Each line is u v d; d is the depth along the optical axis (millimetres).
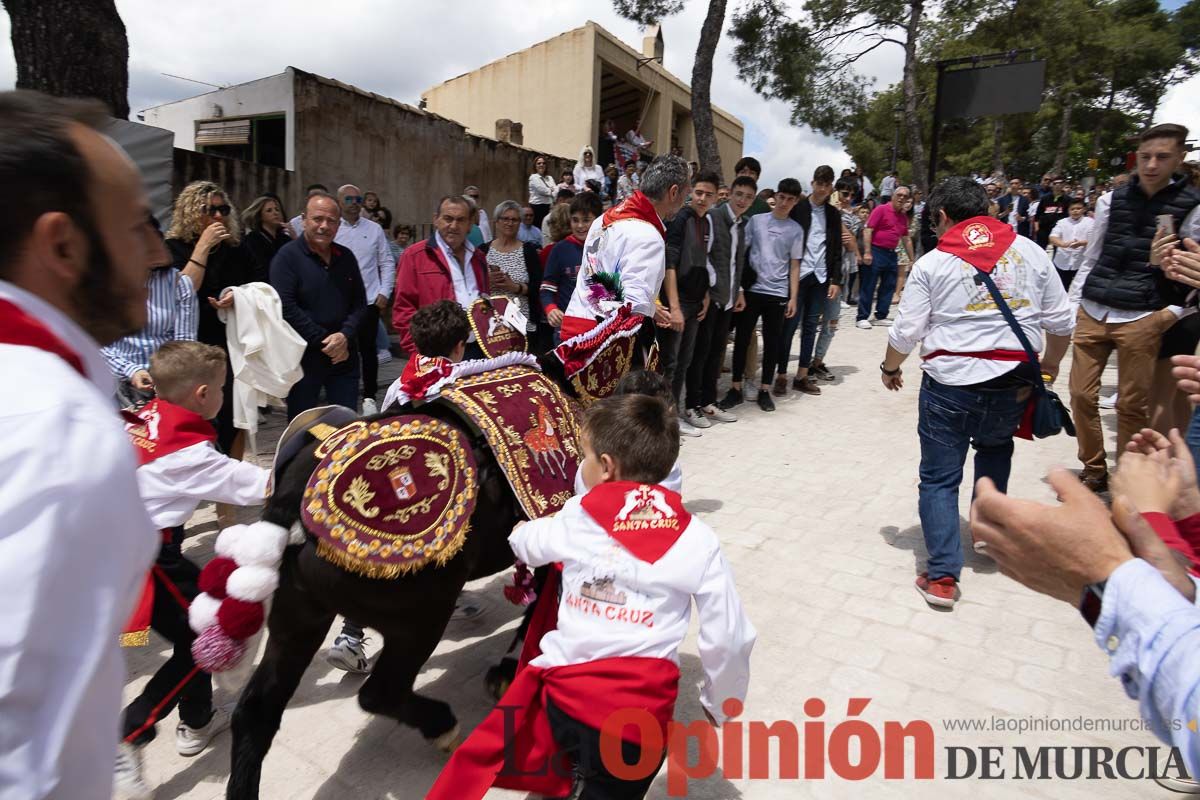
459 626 3795
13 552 837
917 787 2730
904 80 17969
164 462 2596
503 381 2785
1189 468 1537
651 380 3117
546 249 6828
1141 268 4691
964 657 3512
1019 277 3756
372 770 2811
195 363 2791
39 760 870
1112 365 9391
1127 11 36094
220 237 4457
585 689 2098
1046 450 6320
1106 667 3447
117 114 5188
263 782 2740
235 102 10859
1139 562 1260
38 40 4879
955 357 3822
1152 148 4461
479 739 2197
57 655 881
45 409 914
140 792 2615
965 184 3959
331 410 2697
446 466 2377
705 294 6262
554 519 2357
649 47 21438
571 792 2434
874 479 5746
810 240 7883
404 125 11922
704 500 5301
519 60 19141
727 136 24734
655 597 2182
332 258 4703
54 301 1049
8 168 971
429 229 12516
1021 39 22156
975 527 1446
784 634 3676
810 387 8117
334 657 3297
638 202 3832
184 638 2691
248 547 2127
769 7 13547
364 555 2168
